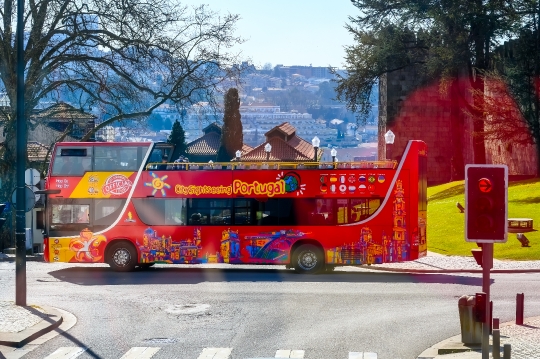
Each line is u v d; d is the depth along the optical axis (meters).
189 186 27.44
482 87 64.62
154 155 29.33
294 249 27.03
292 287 23.25
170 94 42.12
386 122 80.31
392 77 79.81
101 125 42.81
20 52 19.48
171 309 19.36
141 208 27.66
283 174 27.03
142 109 43.59
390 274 26.97
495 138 56.56
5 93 43.38
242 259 27.20
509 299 20.81
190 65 41.81
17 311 18.38
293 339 15.77
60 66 41.53
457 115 76.06
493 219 12.23
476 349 14.46
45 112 46.47
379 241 26.61
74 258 27.83
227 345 15.18
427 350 14.55
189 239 27.42
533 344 14.72
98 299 21.02
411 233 26.52
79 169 27.95
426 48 71.81
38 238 36.59
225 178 27.30
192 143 115.00
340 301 20.55
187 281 24.80
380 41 71.12
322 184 26.81
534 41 55.34
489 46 61.78
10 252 35.88
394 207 26.55
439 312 18.91
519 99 54.72
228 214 27.31
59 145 28.05
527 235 34.94
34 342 15.51
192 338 15.89
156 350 14.77
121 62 41.53
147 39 40.56
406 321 17.72
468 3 60.38
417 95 79.56
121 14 40.19
